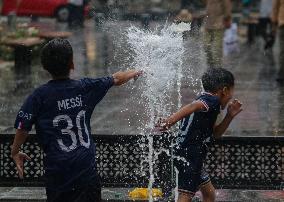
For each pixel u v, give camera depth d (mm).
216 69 12148
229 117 12023
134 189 14102
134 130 19062
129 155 14117
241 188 14023
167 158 13812
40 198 14070
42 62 10289
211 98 11711
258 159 14008
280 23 30984
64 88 10195
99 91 10398
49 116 10125
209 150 14055
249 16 57125
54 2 57531
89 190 10086
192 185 11914
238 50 38625
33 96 10164
